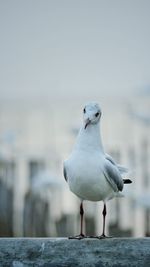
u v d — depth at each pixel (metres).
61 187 15.77
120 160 17.73
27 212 17.09
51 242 9.41
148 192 16.45
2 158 17.09
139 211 16.58
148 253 9.27
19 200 17.27
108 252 9.31
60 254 9.38
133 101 18.58
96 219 16.58
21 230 17.05
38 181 15.88
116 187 9.98
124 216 16.62
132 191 16.23
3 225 16.88
